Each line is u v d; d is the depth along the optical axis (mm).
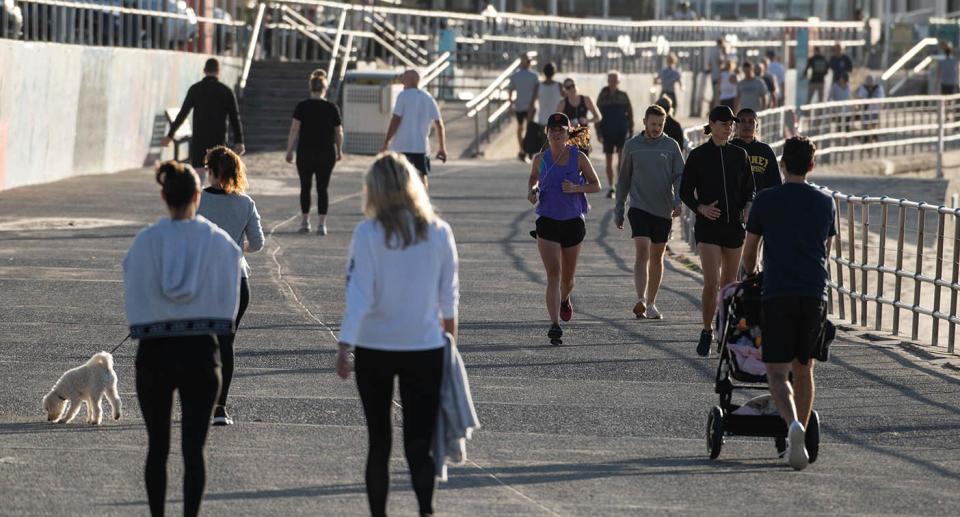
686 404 25078
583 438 22328
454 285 15688
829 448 22031
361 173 71125
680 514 17609
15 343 28875
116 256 41469
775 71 109500
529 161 81062
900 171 94062
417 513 17438
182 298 15766
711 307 29547
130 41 73250
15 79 58812
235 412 23438
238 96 85625
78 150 66188
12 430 21750
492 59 104750
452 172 72562
